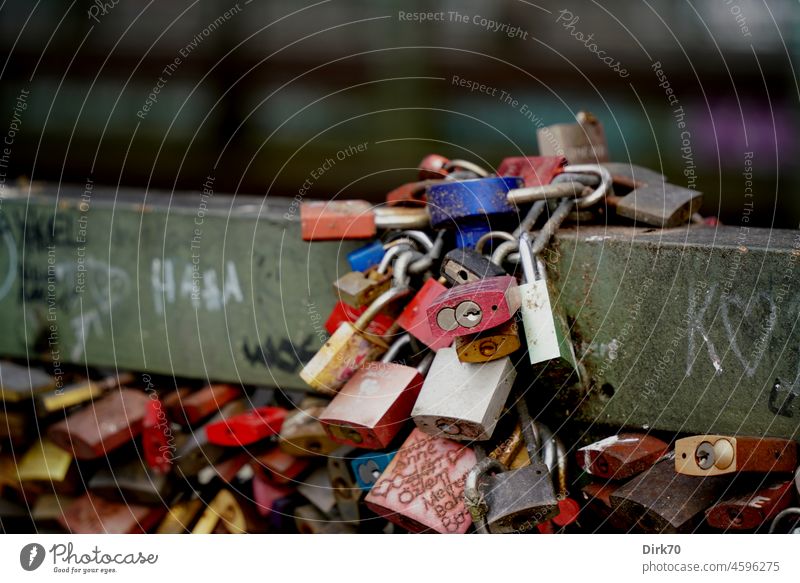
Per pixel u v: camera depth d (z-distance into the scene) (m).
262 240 2.18
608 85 6.57
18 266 2.49
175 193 2.74
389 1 6.68
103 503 2.22
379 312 1.81
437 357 1.74
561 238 1.81
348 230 1.94
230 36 7.05
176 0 7.14
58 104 7.36
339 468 1.95
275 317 2.21
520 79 6.66
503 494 1.60
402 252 1.86
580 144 2.32
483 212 1.81
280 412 2.12
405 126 6.78
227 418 2.25
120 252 2.36
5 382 2.29
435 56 6.71
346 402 1.77
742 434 1.71
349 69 6.84
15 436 2.31
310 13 6.91
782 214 6.02
